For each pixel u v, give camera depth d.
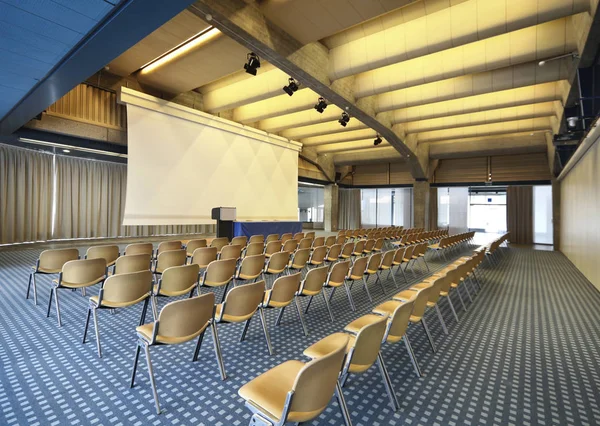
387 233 11.18
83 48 3.85
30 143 8.20
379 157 17.44
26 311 4.02
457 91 8.44
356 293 5.29
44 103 5.68
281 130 14.04
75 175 11.65
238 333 3.53
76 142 8.67
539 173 14.87
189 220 9.85
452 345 3.34
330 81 7.67
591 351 3.22
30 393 2.32
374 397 2.38
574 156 7.88
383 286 5.77
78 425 2.00
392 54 6.62
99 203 12.38
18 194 10.02
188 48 7.27
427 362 2.95
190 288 3.54
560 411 2.25
